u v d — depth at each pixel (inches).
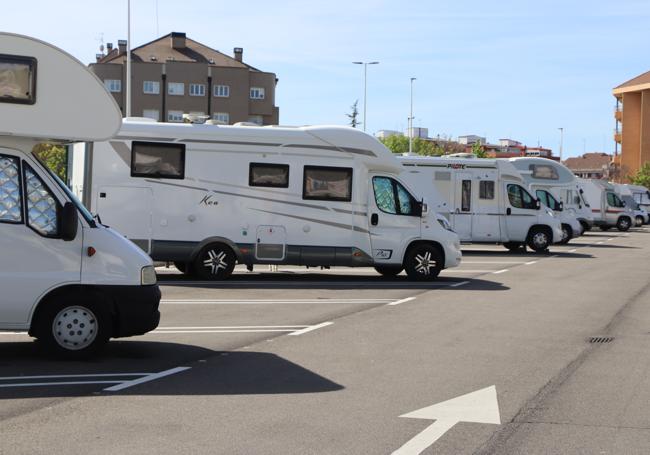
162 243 744.3
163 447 243.1
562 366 379.6
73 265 373.1
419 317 538.3
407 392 321.4
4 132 359.3
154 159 742.5
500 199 1218.6
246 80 3213.6
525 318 541.6
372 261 778.8
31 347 409.1
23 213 369.1
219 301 613.0
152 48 3321.9
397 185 786.8
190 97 3171.8
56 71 364.8
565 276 866.1
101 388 320.2
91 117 369.4
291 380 340.5
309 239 766.5
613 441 257.8
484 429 269.3
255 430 263.6
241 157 756.0
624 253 1270.9
